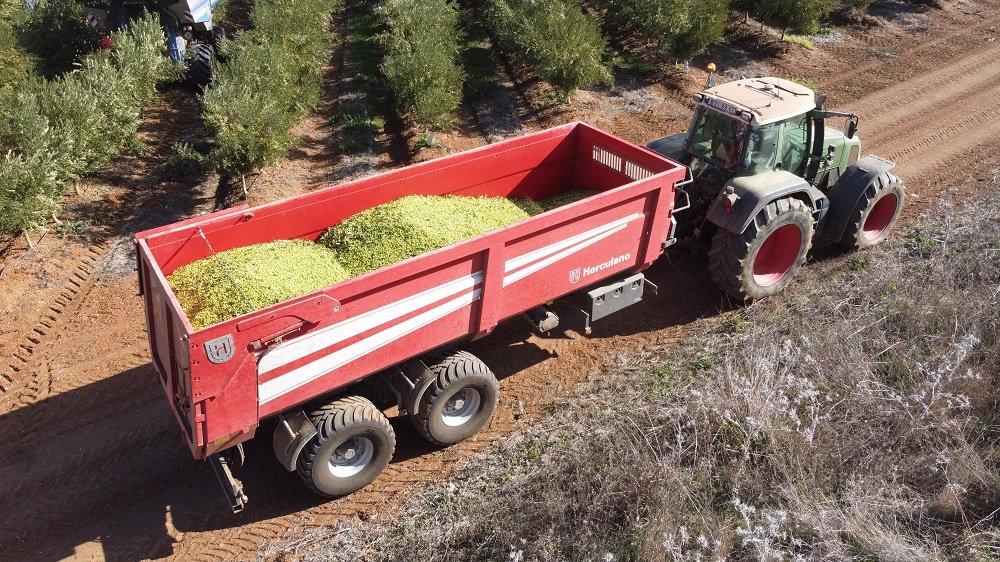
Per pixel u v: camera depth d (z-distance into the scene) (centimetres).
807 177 823
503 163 760
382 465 593
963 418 607
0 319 793
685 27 1406
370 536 550
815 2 1579
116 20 1329
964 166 1103
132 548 545
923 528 525
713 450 591
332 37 1622
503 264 589
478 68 1483
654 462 564
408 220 637
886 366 664
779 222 736
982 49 1641
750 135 726
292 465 542
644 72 1484
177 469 616
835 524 514
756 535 496
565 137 795
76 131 1006
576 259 645
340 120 1302
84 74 1102
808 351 670
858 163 841
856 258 850
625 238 675
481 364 611
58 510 577
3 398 692
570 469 588
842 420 605
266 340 484
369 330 536
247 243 620
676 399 656
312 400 560
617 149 755
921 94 1402
